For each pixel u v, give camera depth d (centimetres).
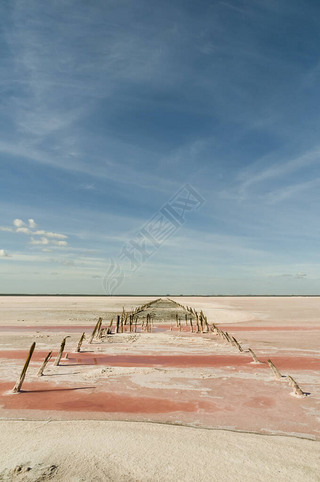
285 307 5331
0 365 1130
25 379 946
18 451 476
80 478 400
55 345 1585
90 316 3497
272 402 755
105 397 778
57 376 981
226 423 621
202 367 1119
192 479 404
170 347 1538
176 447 495
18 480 394
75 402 738
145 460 451
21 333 2053
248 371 1063
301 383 928
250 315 3609
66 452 471
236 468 432
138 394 805
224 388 866
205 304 6706
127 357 1295
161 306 5847
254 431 584
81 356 1312
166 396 791
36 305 5697
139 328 2581
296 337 1881
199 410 695
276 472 423
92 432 552
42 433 547
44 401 744
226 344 1638
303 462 454
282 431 586
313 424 622
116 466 433
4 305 5591
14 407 698
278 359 1259
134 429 569
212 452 480
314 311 4259
